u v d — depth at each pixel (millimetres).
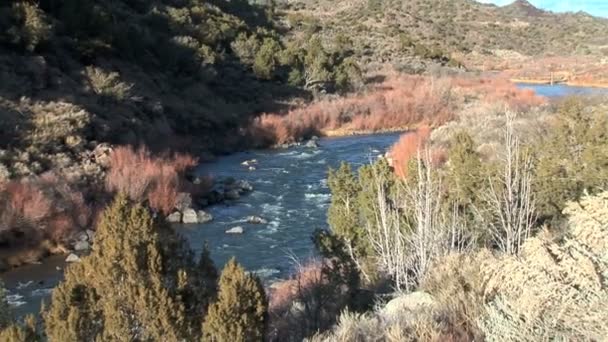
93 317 6145
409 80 56438
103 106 30250
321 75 50688
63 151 23609
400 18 101688
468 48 93625
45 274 16859
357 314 6477
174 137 32750
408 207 9977
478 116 32031
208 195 24562
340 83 51469
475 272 6309
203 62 44844
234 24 57156
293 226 20812
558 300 4281
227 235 19953
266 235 19797
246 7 74562
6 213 18266
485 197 10859
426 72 62250
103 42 35969
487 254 6844
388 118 45062
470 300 5805
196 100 40562
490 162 14406
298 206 23656
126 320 5973
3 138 22562
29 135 23203
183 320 6105
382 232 10047
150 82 37844
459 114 41875
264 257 17422
